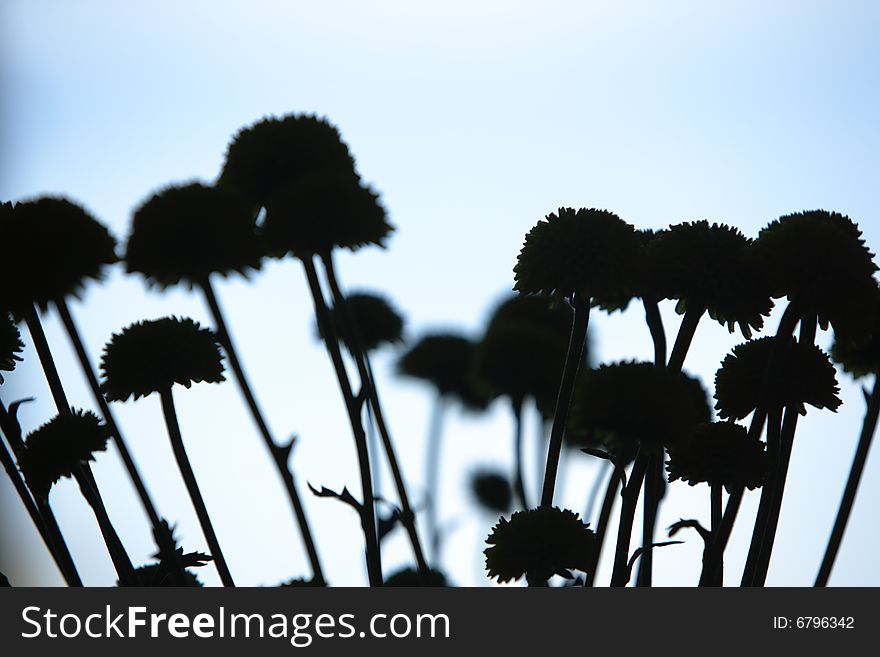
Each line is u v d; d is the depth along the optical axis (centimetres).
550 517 73
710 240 74
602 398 73
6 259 76
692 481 72
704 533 72
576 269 73
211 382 77
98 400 77
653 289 74
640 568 75
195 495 75
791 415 73
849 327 73
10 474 75
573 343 74
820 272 72
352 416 77
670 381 73
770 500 73
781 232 73
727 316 74
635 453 74
